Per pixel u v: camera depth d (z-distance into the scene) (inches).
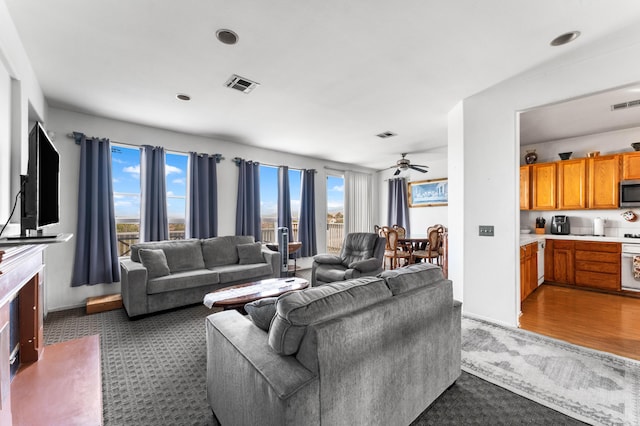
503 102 117.3
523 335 107.8
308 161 249.4
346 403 48.1
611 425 62.0
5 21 70.6
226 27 79.5
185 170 184.7
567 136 184.7
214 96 125.6
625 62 89.7
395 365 57.6
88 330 115.4
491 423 62.6
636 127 165.5
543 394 72.8
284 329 47.4
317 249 255.3
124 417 65.2
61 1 68.9
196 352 97.0
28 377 80.9
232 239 182.7
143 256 137.5
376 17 75.8
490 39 85.7
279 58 95.7
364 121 159.8
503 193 117.9
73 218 142.3
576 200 179.5
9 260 54.2
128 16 74.7
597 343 101.3
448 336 73.0
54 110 137.4
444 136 188.9
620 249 161.0
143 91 120.2
